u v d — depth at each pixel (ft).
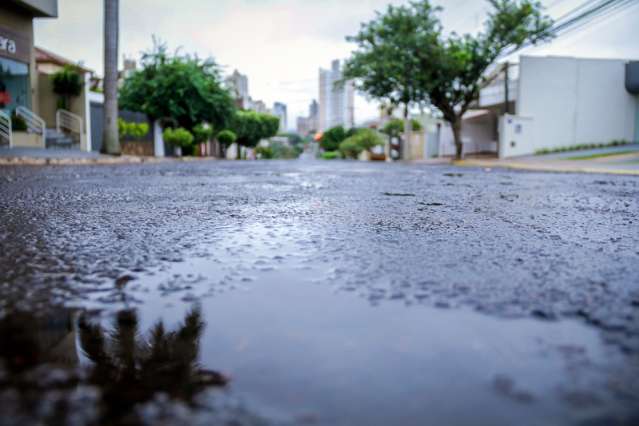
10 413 2.19
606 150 73.05
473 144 109.91
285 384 2.45
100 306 3.89
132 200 13.30
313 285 4.54
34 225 8.61
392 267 5.34
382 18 74.18
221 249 6.40
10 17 56.90
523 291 4.31
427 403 2.24
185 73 77.20
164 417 2.18
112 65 52.03
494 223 9.21
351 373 2.57
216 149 123.75
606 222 9.58
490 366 2.66
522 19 68.95
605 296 4.13
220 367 2.66
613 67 81.51
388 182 22.70
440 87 75.61
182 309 3.79
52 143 58.13
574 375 2.54
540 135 80.33
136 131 65.82
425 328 3.30
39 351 2.95
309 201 13.37
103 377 2.60
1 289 4.39
